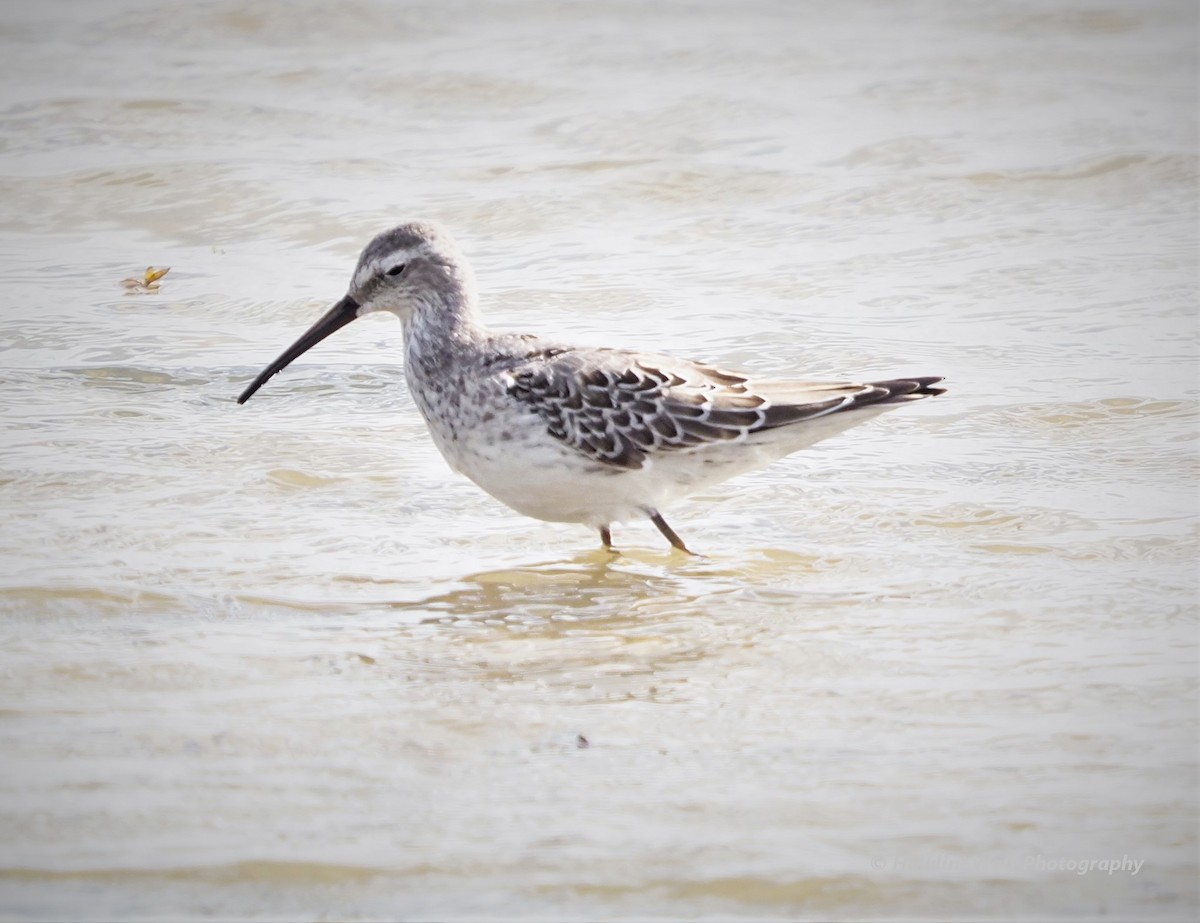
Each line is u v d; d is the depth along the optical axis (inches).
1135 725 383.9
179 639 434.6
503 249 799.1
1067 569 476.4
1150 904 318.3
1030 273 761.6
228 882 326.0
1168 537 496.1
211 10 1195.3
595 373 486.0
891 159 922.7
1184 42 1162.6
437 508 536.7
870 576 478.6
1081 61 1115.3
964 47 1148.5
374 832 342.6
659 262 781.3
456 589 474.6
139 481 547.2
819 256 788.6
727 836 340.8
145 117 986.7
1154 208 850.1
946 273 764.6
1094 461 560.7
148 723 387.5
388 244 512.7
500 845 338.0
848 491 543.5
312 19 1182.3
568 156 926.4
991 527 510.6
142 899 320.8
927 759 370.0
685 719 391.5
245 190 870.4
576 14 1215.6
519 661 425.1
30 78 1057.5
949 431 593.0
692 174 895.1
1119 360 654.5
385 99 1030.4
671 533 501.7
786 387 494.3
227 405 621.9
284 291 747.4
